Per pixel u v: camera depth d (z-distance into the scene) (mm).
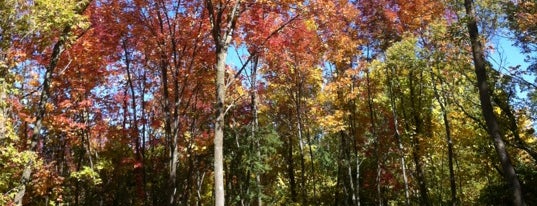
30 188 16578
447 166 28328
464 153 24891
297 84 23875
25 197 17688
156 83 23516
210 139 22125
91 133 22094
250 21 18109
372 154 26219
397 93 25797
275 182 32062
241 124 24156
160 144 26625
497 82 18375
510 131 21000
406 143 25125
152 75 23406
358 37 22828
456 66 19406
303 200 25938
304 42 21219
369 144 26516
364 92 24672
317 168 31031
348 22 22469
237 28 18516
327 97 22562
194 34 19812
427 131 25156
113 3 19062
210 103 23188
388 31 22078
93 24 18562
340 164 26984
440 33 18812
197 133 23609
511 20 16156
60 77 17984
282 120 28844
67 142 23172
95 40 18109
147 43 20250
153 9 19422
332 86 21484
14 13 10586
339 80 22391
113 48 19703
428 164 27578
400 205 29625
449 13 21188
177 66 19859
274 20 18625
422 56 19391
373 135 23984
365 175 29375
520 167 20812
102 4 18922
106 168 23844
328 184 32438
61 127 17422
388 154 25625
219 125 13383
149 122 23891
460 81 20906
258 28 18219
